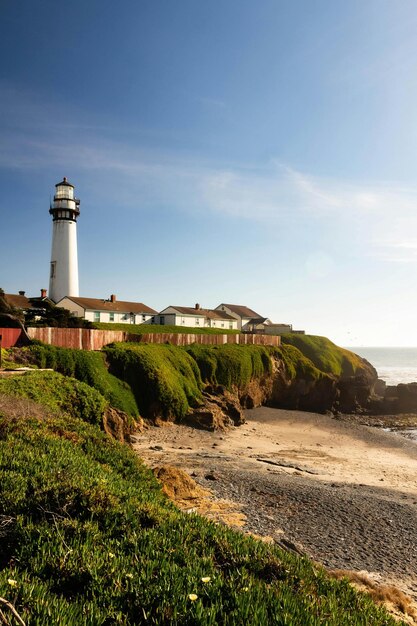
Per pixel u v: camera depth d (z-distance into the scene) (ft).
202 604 19.57
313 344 287.69
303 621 19.72
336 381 228.43
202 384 176.76
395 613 33.83
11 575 19.67
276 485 74.79
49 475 33.65
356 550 50.21
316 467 105.60
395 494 81.15
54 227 250.37
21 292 239.30
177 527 29.58
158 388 143.13
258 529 51.80
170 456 99.76
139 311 255.29
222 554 26.61
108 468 46.11
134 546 25.57
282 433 156.66
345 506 66.23
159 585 20.53
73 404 95.91
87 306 224.74
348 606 24.93
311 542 50.83
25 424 54.85
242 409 190.39
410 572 46.01
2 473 32.53
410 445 151.64
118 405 128.88
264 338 245.86
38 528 25.13
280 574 26.05
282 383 216.95
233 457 105.91
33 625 16.12
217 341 217.56
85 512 28.86
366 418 206.80
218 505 59.21
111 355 145.89
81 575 21.30
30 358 120.37
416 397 223.92
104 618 17.60
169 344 188.03
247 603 20.08
